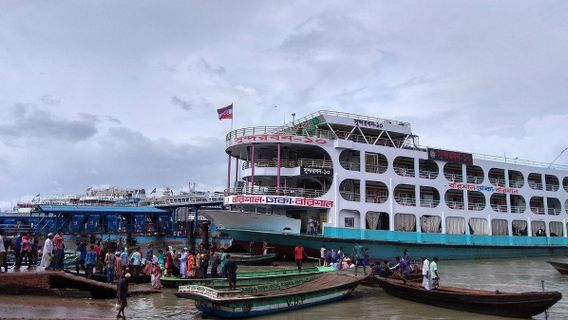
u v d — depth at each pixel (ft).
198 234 244.22
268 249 133.90
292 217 148.97
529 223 183.42
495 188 176.24
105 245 117.19
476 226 168.25
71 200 370.53
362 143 147.95
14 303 68.95
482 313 73.67
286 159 148.87
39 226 230.27
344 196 145.28
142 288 88.53
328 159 145.89
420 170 164.96
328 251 125.39
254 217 132.26
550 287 103.60
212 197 250.37
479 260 163.02
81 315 63.67
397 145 164.14
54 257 87.61
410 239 150.30
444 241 157.48
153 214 239.91
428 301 80.59
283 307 72.79
